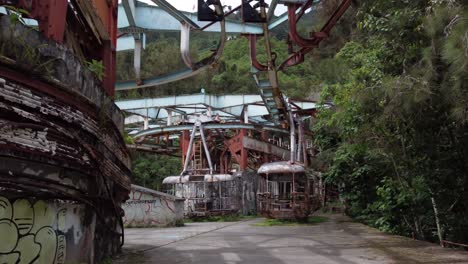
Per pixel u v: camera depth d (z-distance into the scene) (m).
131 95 45.16
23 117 4.81
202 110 29.95
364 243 11.02
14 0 5.60
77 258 6.25
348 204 21.03
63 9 5.96
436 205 11.11
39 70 4.93
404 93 8.31
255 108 30.39
